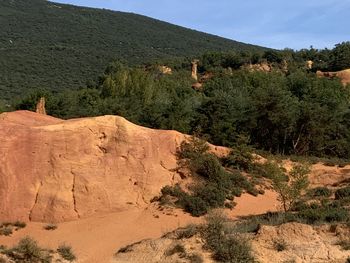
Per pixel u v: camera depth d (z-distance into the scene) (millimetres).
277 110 45969
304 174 28141
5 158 27906
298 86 63062
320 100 51312
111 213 28547
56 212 27406
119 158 30438
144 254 21000
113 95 64062
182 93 68562
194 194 30344
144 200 29859
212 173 32594
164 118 47125
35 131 29109
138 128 32250
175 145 33938
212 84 73188
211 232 21062
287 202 30203
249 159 36500
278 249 19844
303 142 46688
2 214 26797
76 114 53125
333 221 22125
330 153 47719
